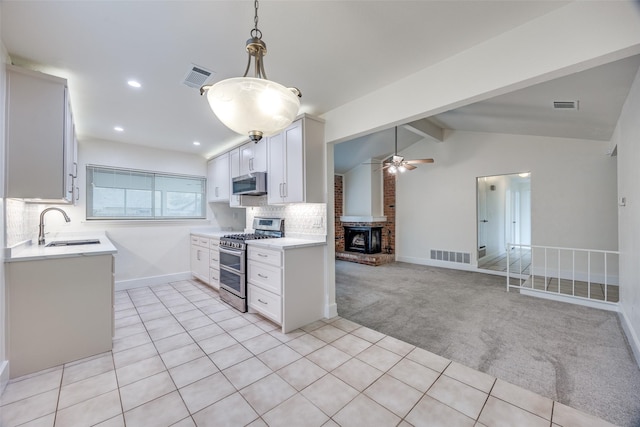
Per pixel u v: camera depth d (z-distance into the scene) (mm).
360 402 1698
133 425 1515
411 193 6465
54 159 2086
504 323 2908
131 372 2018
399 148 6414
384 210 6988
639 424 1517
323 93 2631
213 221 5129
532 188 4832
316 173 3053
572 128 3826
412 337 2596
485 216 6758
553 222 4641
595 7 1442
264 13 1567
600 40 1429
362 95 2674
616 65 2070
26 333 1994
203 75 2270
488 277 5004
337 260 6855
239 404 1682
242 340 2525
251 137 1493
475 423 1527
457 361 2168
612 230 4195
